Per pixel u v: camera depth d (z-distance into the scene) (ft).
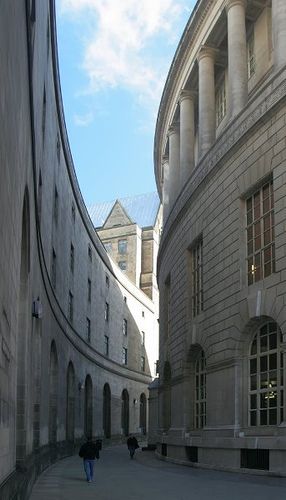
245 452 70.38
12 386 40.63
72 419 132.05
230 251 79.20
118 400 208.13
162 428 117.29
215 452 77.30
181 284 101.55
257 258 73.10
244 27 90.33
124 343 221.66
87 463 68.95
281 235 66.44
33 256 60.80
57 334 105.19
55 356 104.22
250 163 75.15
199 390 92.07
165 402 117.91
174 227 110.22
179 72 119.24
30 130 49.98
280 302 65.36
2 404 32.35
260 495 50.83
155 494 54.03
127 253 298.35
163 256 128.06
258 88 85.66
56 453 103.96
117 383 207.82
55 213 101.76
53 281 100.53
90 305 164.86
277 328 67.26
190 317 97.25
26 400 55.21
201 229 91.09
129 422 223.30
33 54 49.16
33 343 72.23
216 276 83.35
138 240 301.63
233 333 75.72
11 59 29.71
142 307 254.88
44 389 84.84
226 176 82.28
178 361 100.22
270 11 89.56
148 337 261.65
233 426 72.79
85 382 159.02
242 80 87.04
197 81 114.21
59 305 104.94
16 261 40.78
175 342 104.42
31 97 47.24
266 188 72.84
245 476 65.82
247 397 72.79
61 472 82.33
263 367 70.18
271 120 70.74
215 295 83.15
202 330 87.81
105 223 311.27
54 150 97.25
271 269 69.36
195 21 104.94
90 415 163.12
